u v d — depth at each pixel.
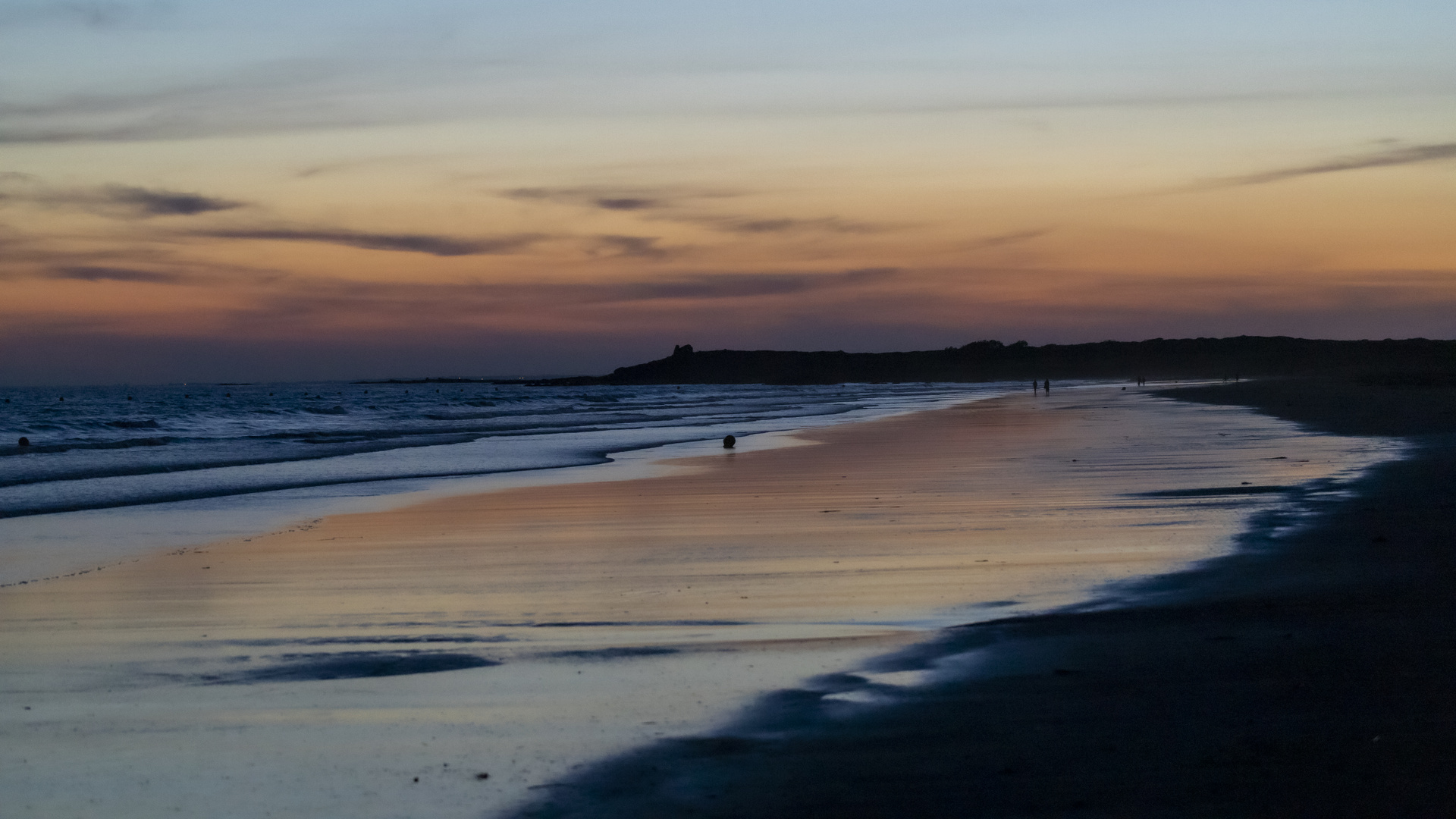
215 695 5.90
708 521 12.82
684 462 22.70
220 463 24.45
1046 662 5.94
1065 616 7.11
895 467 19.38
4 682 6.24
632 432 37.31
